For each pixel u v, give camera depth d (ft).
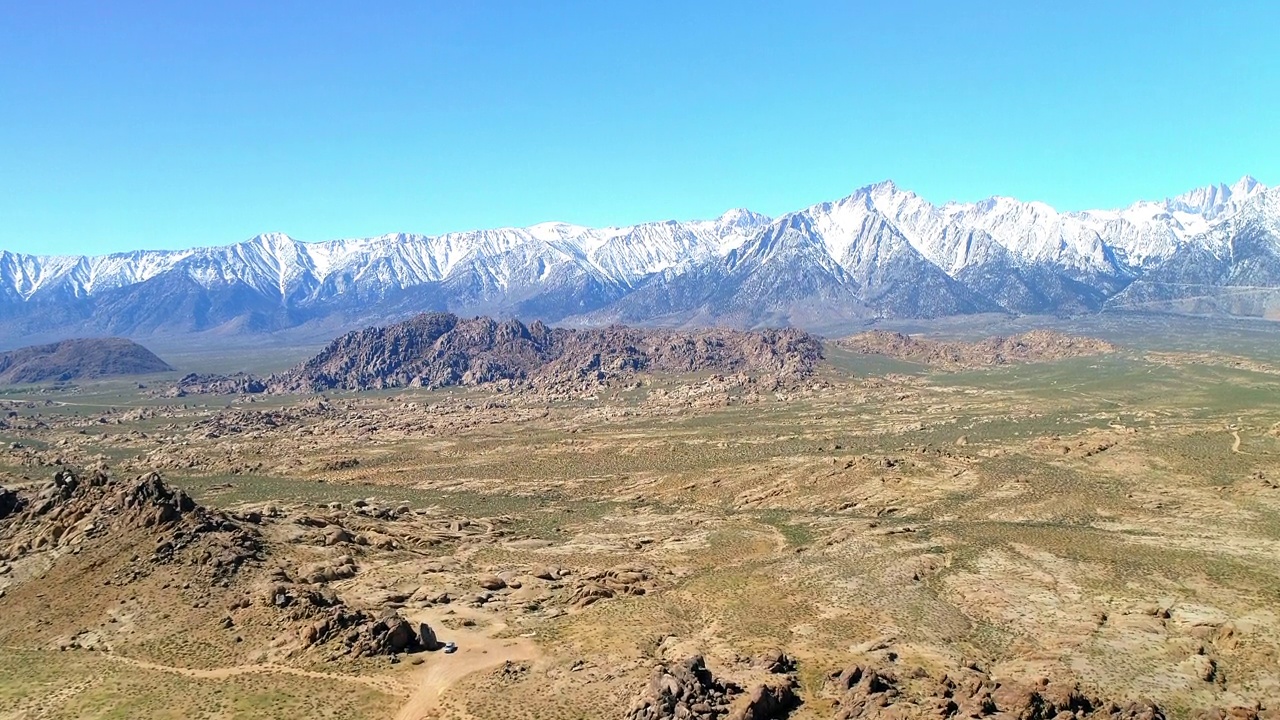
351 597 329.72
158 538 349.82
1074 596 321.73
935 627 290.15
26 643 291.38
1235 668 250.78
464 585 353.72
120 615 303.07
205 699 241.14
